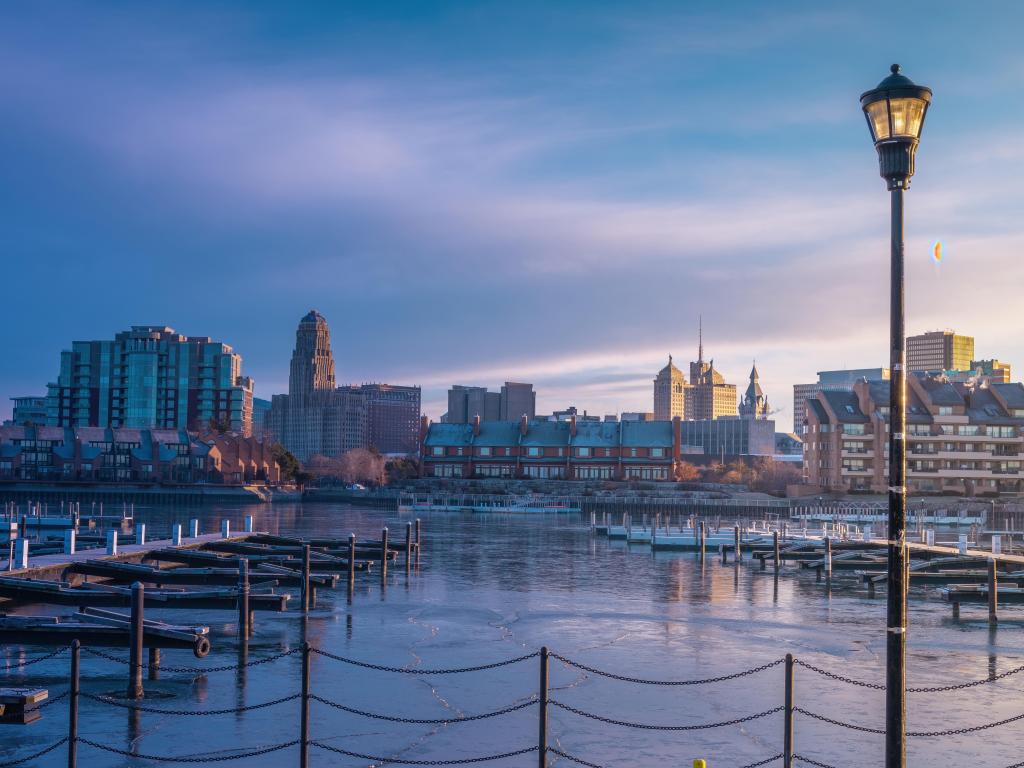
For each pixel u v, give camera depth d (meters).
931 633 38.59
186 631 28.69
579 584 53.28
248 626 35.12
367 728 23.69
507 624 39.25
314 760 21.22
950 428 155.62
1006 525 114.75
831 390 163.62
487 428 191.62
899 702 14.09
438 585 51.84
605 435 185.62
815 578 57.47
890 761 14.08
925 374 168.62
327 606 43.41
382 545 53.03
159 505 175.00
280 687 27.67
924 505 141.38
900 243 14.23
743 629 38.53
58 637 28.30
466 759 21.17
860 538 76.88
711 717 25.05
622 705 26.17
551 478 183.88
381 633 36.75
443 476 188.62
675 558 70.62
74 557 44.38
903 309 14.22
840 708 26.00
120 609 39.16
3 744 22.11
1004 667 31.78
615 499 155.00
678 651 33.91
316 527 109.31
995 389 163.12
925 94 13.89
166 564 48.75
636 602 46.12
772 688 28.27
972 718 25.16
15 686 27.33
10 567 40.16
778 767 20.95
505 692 27.52
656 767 20.97
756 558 64.50
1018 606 46.41
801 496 156.12
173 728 23.48
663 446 182.00
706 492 164.62
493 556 70.56
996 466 155.50
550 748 20.64
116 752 20.25
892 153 14.12
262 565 46.69
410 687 27.97
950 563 52.22
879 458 155.88
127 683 27.84
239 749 21.94
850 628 38.94
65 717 24.30
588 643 35.28
